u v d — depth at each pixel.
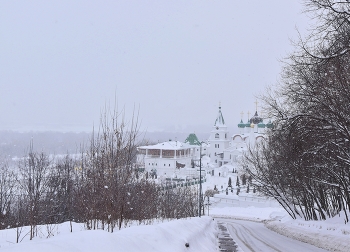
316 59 16.47
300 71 17.95
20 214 17.03
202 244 13.15
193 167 104.12
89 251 5.96
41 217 16.67
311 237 18.81
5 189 20.67
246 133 123.25
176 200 34.34
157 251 8.08
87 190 12.25
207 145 145.38
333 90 15.70
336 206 26.41
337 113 15.44
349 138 16.06
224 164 113.00
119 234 8.02
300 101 18.73
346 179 20.72
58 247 5.48
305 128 18.33
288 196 34.03
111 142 12.71
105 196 12.08
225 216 56.31
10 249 5.07
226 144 123.00
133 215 15.21
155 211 23.17
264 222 41.81
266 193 35.12
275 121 21.58
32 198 15.09
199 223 20.53
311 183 26.00
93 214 12.01
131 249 7.11
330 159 19.64
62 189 20.67
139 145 14.72
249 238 20.34
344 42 14.60
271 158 32.03
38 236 13.16
